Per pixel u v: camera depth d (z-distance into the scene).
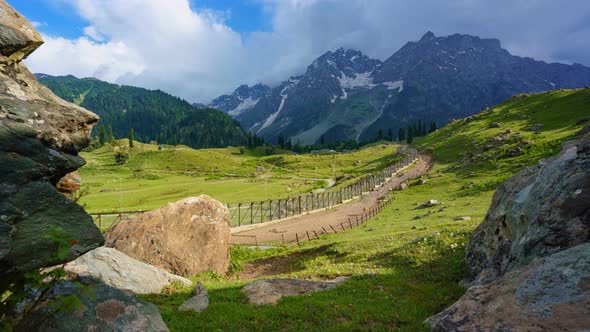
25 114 7.48
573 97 174.38
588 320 7.82
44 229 6.97
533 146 95.50
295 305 13.89
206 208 27.95
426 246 24.41
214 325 12.07
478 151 124.12
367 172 162.75
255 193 127.50
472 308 10.09
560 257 9.62
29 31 8.31
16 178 6.84
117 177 192.62
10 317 7.66
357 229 51.66
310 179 173.88
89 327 8.55
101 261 16.42
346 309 13.56
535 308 8.74
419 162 154.38
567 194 11.50
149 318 9.39
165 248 24.84
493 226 16.89
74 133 8.54
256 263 36.34
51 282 7.24
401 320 12.63
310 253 35.00
